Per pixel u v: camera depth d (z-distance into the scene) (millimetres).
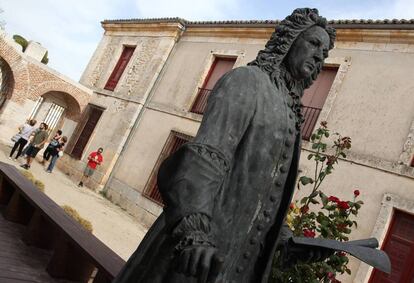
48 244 4223
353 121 8930
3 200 5352
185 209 1040
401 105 8406
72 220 4137
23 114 16578
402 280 7000
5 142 16266
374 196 7875
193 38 14562
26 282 3203
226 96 1299
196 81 13406
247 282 1365
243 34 12820
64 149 16734
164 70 14797
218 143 1206
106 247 3600
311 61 1544
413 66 8578
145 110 14430
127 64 16250
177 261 1032
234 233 1304
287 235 1656
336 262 3018
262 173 1326
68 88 16844
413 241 7176
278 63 1538
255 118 1324
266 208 1375
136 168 13344
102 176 13750
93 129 15992
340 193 8305
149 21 15914
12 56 15930
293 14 1611
